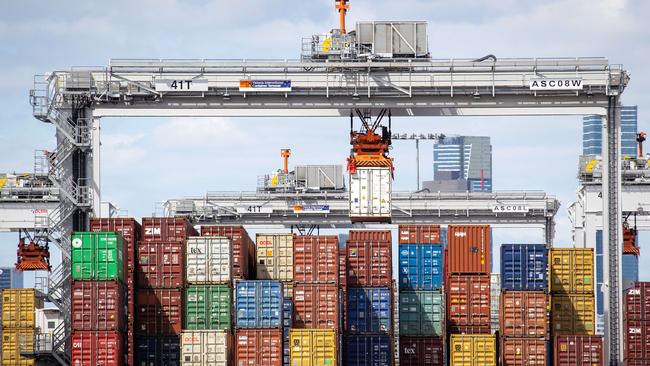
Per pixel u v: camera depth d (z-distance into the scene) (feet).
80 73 640.17
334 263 635.25
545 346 638.53
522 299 640.99
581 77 638.53
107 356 600.39
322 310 634.02
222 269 632.38
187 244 634.02
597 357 636.07
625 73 638.12
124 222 635.66
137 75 639.76
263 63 640.17
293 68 643.86
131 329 624.59
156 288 629.10
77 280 604.08
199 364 608.19
